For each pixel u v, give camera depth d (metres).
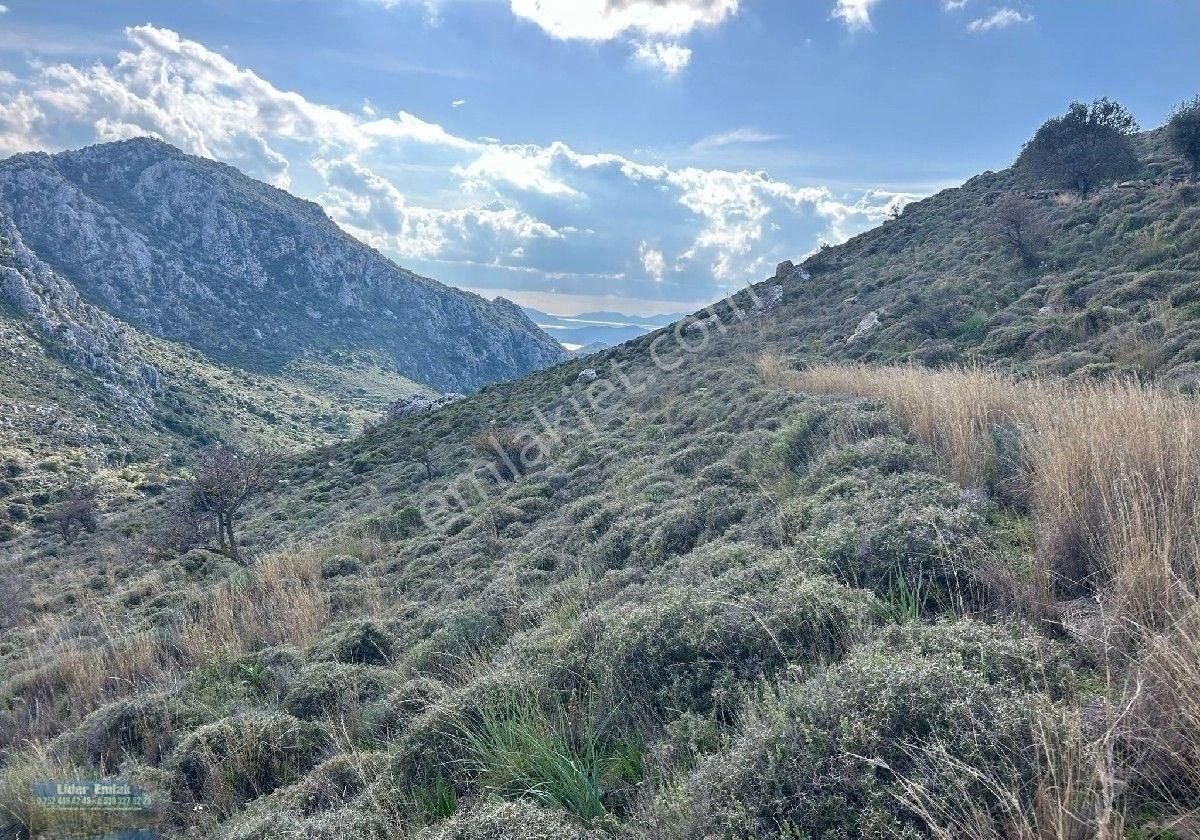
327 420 135.50
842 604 3.88
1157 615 3.13
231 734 5.53
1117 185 30.03
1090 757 2.25
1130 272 18.20
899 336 20.64
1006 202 25.86
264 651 8.21
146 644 9.38
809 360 20.97
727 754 2.97
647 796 3.11
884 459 6.69
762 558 5.36
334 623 9.27
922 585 4.13
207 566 18.52
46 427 74.50
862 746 2.55
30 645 13.12
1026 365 14.22
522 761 3.66
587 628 4.93
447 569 11.55
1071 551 4.03
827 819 2.43
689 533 7.69
